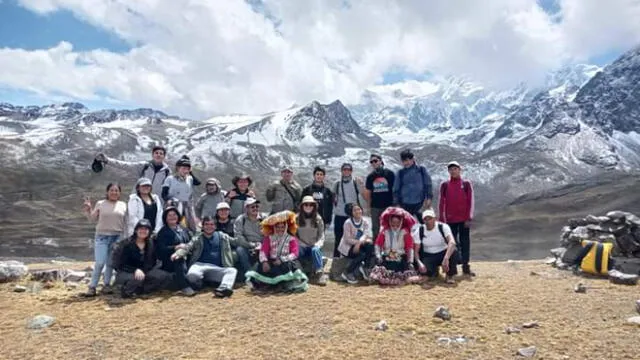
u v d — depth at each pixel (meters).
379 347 6.70
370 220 12.50
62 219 121.50
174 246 10.38
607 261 11.26
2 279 11.18
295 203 12.36
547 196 162.38
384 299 9.28
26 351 6.82
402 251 10.98
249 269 10.92
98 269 10.06
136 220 10.20
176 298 9.69
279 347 6.80
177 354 6.62
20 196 147.62
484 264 14.38
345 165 12.56
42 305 9.25
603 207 131.25
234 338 7.23
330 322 7.88
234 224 11.46
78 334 7.53
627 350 6.30
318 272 10.94
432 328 7.44
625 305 8.49
